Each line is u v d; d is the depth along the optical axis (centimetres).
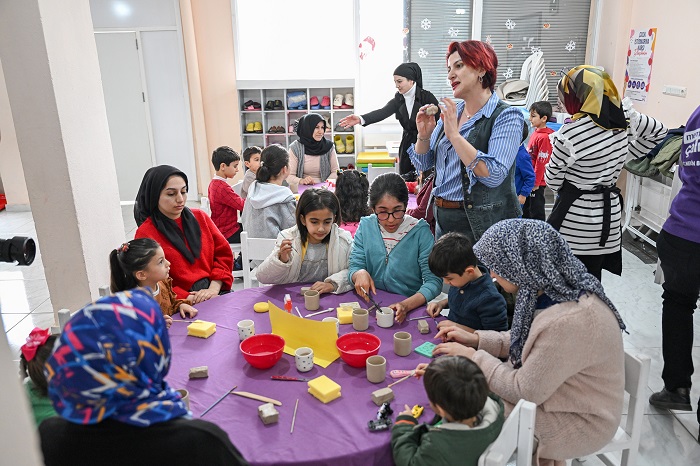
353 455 128
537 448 152
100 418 98
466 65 211
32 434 49
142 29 591
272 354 164
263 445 131
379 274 227
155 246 204
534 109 443
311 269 233
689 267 228
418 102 420
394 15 591
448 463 124
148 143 632
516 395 149
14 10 249
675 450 223
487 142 218
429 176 309
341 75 607
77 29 282
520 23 592
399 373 161
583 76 247
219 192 380
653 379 274
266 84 571
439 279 217
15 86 260
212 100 610
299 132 434
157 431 102
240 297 220
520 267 149
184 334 190
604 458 184
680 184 349
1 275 439
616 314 153
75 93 280
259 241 278
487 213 222
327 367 167
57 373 95
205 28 587
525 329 155
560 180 264
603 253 266
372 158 485
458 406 124
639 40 500
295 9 587
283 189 320
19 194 609
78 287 292
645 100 494
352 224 289
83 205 288
